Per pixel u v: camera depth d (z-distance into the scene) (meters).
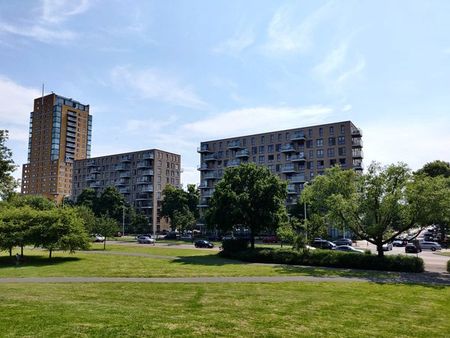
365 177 30.91
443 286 20.31
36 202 78.44
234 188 41.44
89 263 32.28
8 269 28.27
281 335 10.23
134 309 12.98
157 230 117.06
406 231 30.55
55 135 161.12
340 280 22.11
